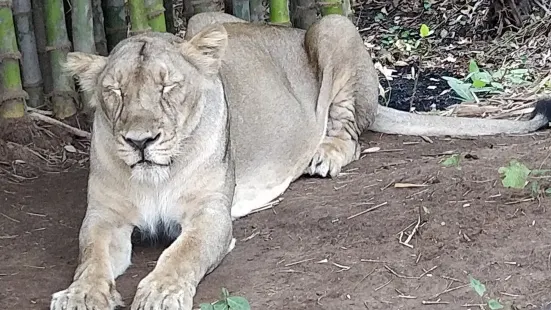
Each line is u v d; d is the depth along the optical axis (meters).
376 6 12.30
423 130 7.50
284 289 4.65
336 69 6.95
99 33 7.84
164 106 4.80
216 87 5.30
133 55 4.87
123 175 5.11
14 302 4.63
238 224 5.74
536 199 5.42
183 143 5.04
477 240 5.02
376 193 5.89
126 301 4.64
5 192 6.39
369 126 7.33
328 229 5.42
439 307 4.37
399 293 4.54
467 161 6.29
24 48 7.51
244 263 5.05
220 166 5.26
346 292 4.58
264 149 6.11
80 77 5.19
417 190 5.81
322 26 6.98
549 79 8.68
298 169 6.52
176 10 11.05
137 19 7.23
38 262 5.20
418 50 10.65
